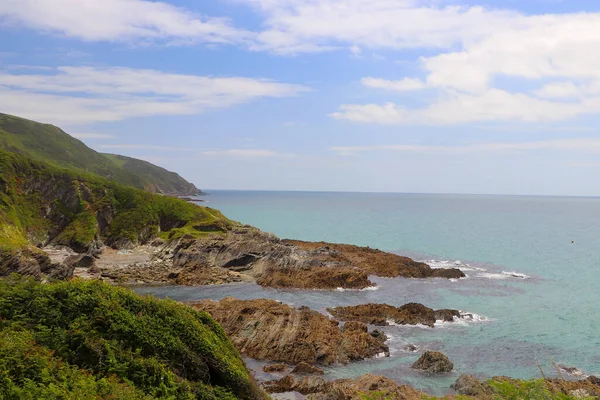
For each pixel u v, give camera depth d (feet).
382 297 239.71
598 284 276.41
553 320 200.54
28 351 71.31
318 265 288.10
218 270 287.28
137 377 76.69
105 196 386.11
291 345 153.38
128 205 383.65
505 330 185.78
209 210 427.74
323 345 153.79
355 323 177.68
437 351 154.92
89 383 69.21
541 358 156.97
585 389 116.47
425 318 196.85
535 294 249.34
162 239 348.18
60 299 85.66
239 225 382.83
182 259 301.02
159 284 267.80
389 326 188.65
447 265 336.70
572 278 294.25
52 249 321.93
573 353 162.20
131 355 79.61
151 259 314.76
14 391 61.52
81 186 383.04
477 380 126.11
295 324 165.58
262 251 297.94
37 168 377.30
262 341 156.66
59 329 79.46
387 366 147.54
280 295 241.55
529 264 346.13
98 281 94.22
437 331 183.42
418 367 145.48
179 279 271.69
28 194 359.05
